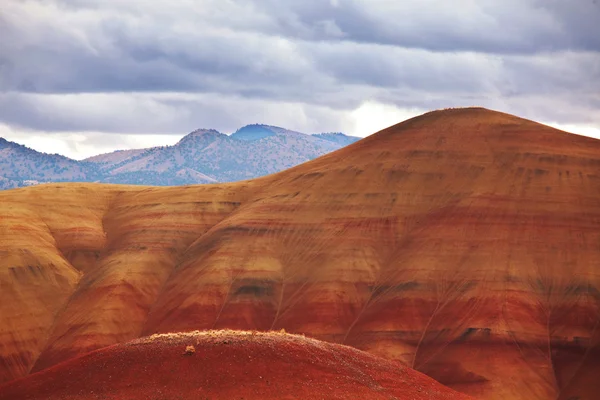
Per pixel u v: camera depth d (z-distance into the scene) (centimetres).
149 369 6400
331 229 14825
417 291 13300
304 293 13875
